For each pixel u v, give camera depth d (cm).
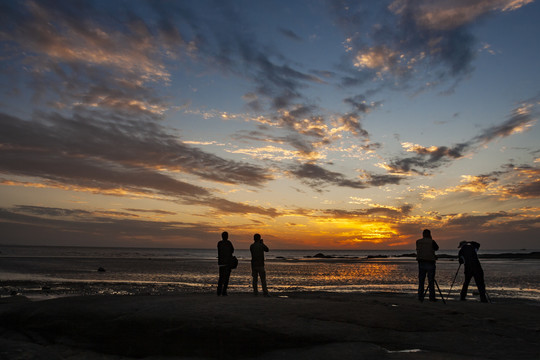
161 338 691
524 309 941
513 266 4625
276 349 651
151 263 5038
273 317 746
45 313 812
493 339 691
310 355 606
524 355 609
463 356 588
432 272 1095
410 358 573
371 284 2381
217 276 2977
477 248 1182
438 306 941
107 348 702
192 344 676
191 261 5956
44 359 616
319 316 774
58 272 3206
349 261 7119
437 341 673
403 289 2078
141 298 967
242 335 671
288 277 2909
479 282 1137
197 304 848
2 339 687
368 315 797
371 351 610
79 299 948
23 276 2800
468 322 785
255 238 1180
